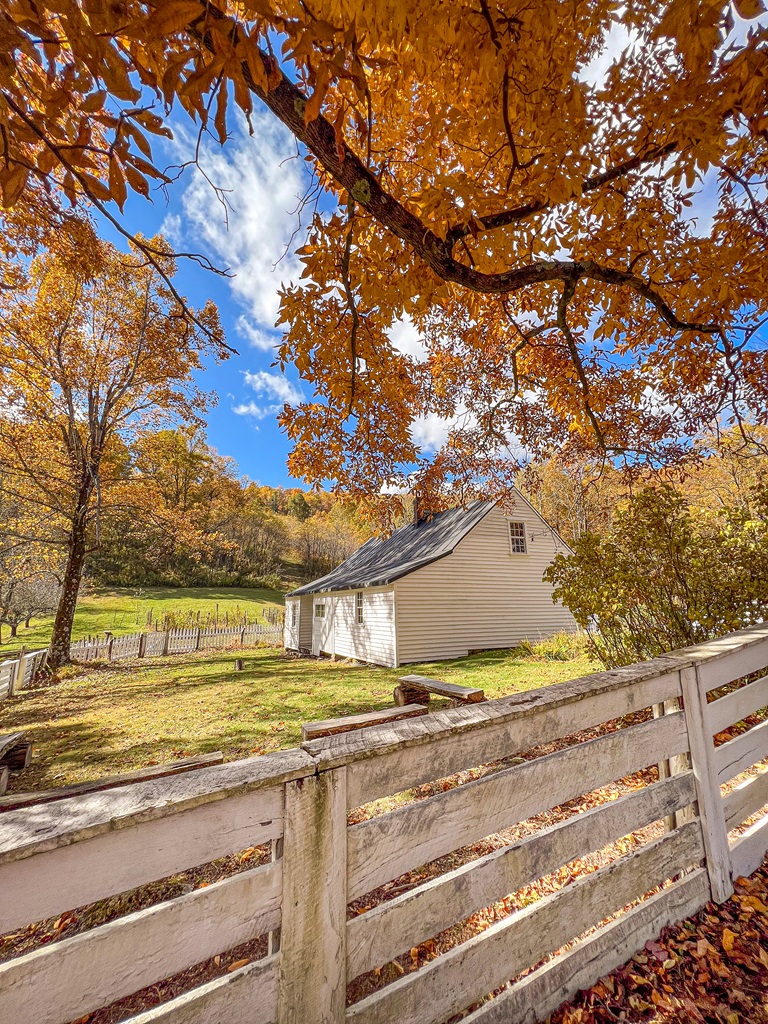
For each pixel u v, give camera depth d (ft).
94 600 95.45
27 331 36.52
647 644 14.80
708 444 18.56
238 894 3.28
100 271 14.33
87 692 31.89
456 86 7.10
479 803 4.57
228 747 16.37
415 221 7.02
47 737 19.93
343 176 6.58
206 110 4.18
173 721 21.06
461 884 4.34
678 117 6.16
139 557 111.86
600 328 11.84
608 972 5.14
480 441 19.71
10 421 39.11
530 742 5.04
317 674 34.88
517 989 4.63
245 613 88.02
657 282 9.71
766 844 7.44
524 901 7.46
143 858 2.97
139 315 37.91
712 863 6.31
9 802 8.29
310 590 58.39
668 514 14.58
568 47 5.74
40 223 10.50
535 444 19.31
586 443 17.72
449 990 4.13
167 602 98.02
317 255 8.29
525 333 14.70
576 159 6.34
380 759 4.06
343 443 14.14
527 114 6.42
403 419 14.35
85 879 2.79
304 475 14.35
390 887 8.05
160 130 4.82
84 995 2.73
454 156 9.34
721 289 9.09
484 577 44.68
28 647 59.88
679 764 6.71
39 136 4.92
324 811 3.67
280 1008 3.32
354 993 5.99
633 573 14.80
